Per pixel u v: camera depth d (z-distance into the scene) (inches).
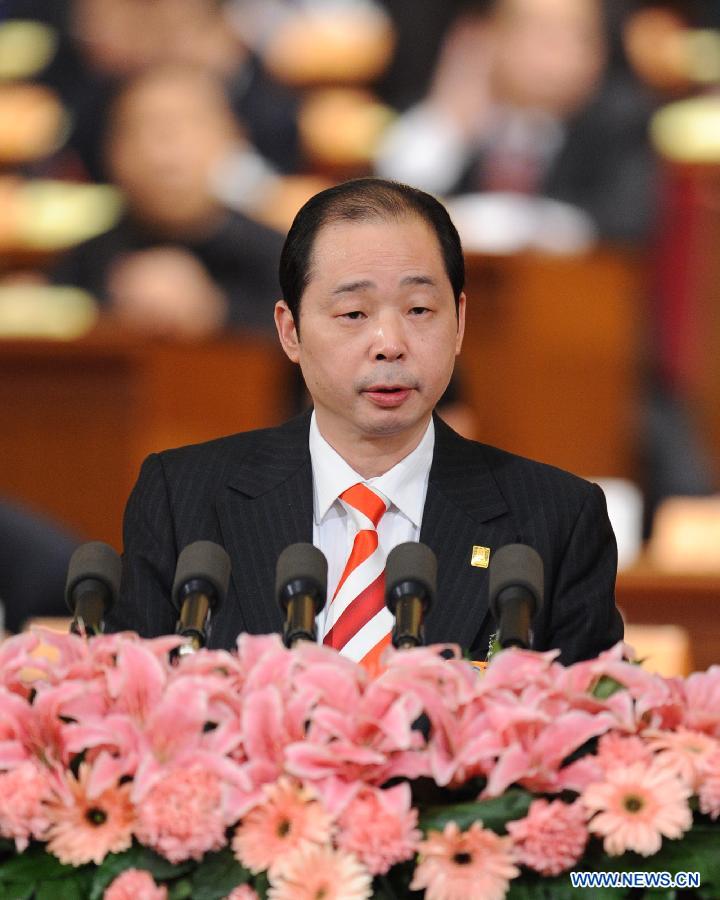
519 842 213.8
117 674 227.1
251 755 219.0
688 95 904.3
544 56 903.1
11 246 884.0
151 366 703.7
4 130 920.3
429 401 303.4
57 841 214.7
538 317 779.4
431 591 254.1
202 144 889.5
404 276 296.7
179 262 872.9
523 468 331.9
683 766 217.5
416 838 211.6
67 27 932.6
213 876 214.1
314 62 939.3
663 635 540.1
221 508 325.7
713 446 813.2
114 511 708.7
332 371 301.1
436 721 219.0
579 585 319.6
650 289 838.5
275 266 874.8
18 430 707.4
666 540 647.1
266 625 310.5
